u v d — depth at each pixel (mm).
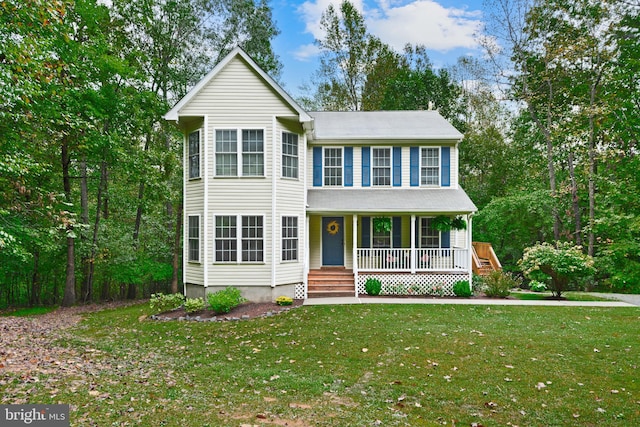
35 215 12312
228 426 4602
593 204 19875
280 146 13992
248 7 22484
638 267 18031
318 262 16875
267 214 13734
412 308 12477
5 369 6434
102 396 5363
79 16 14945
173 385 6027
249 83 13773
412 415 5129
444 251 16031
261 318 11609
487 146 27797
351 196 16297
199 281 13906
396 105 28844
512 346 8266
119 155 16188
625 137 19016
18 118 8172
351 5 30656
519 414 5184
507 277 15477
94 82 15648
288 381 6348
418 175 16938
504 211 23375
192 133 14312
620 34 18641
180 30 20438
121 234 19000
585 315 11461
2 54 6949
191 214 14312
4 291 18875
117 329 11086
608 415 5152
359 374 6730
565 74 20469
